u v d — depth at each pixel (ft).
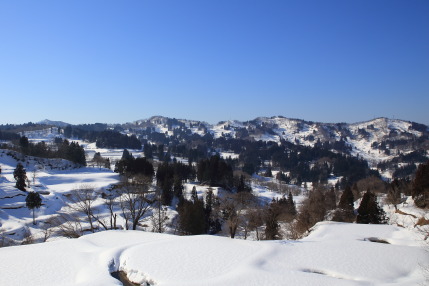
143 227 194.80
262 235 185.06
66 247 94.73
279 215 207.21
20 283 69.82
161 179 340.18
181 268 75.56
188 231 179.73
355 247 87.92
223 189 352.08
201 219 182.39
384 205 208.23
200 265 77.00
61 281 71.00
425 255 81.82
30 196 202.90
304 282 66.74
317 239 106.93
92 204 226.79
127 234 110.52
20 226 185.98
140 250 87.76
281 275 69.92
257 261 77.51
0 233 167.53
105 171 434.71
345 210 192.34
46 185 303.27
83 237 106.73
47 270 76.74
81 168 434.30
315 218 184.55
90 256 85.66
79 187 269.44
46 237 154.40
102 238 105.60
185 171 390.42
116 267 80.59
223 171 368.68
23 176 260.42
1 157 377.50
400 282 67.56
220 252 85.40
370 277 70.59
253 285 65.72
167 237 106.11
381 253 83.51
